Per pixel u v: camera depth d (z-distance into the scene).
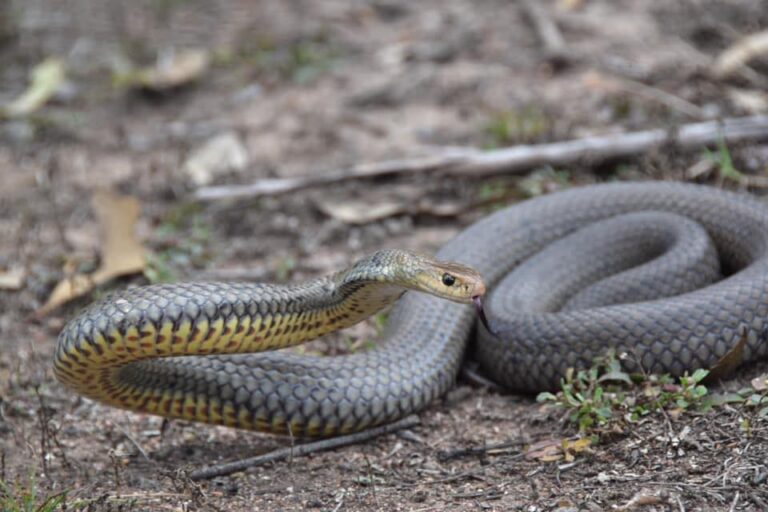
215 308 8.98
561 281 12.20
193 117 19.86
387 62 20.94
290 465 9.77
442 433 10.34
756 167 14.77
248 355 10.21
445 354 11.06
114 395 9.69
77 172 18.09
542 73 19.61
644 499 8.42
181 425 10.97
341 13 23.67
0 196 17.41
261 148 18.28
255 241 15.49
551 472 9.18
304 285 9.63
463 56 20.80
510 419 10.42
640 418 9.61
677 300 10.35
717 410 9.61
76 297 13.88
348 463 9.83
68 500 9.18
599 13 21.73
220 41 22.69
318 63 21.20
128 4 24.62
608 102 17.86
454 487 9.20
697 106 17.23
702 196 12.59
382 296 9.71
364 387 10.29
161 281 14.04
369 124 18.70
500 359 10.97
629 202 13.04
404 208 15.49
